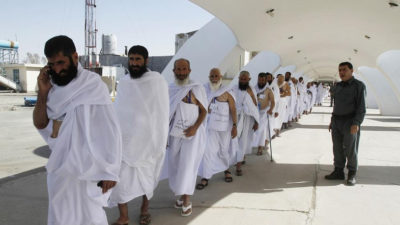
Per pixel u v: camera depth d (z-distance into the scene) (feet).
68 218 7.10
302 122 39.40
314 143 25.25
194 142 11.40
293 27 26.89
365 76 50.88
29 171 16.90
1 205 12.21
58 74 6.63
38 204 12.35
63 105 6.76
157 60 102.12
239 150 16.37
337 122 15.26
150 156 10.00
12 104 60.75
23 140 25.72
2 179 15.44
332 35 32.12
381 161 19.45
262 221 11.07
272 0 19.16
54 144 7.11
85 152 6.79
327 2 20.76
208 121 14.46
